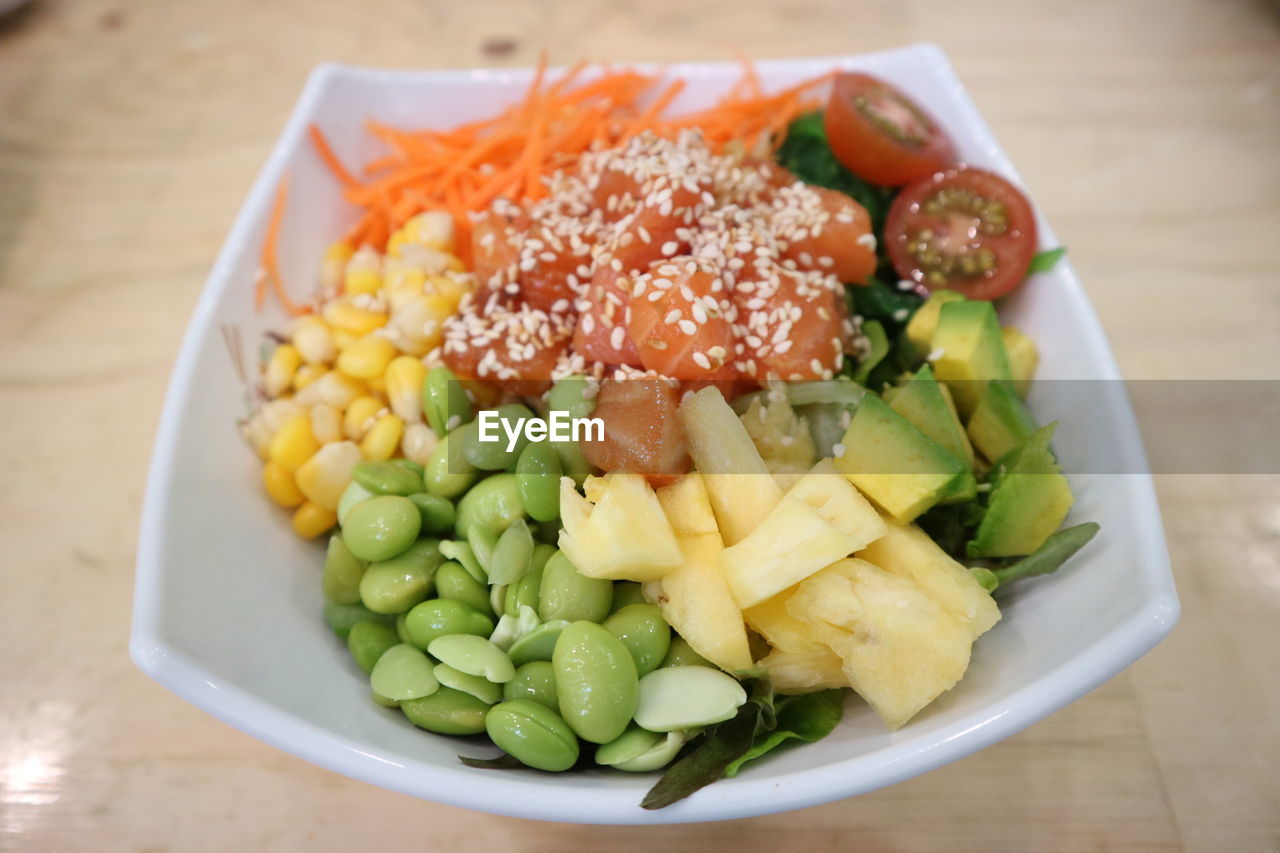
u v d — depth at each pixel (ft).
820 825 0.69
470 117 0.95
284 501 0.75
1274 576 0.78
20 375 0.89
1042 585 0.69
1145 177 0.98
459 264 0.84
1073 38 1.09
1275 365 0.87
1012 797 0.70
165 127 1.05
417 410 0.77
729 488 0.68
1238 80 1.05
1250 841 0.69
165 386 0.89
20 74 1.09
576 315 0.78
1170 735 0.72
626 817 0.59
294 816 0.70
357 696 0.67
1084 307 0.76
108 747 0.73
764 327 0.73
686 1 1.14
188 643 0.64
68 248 0.96
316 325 0.80
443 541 0.70
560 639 0.64
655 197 0.74
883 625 0.63
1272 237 0.94
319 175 0.89
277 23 1.14
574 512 0.66
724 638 0.64
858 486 0.69
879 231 0.89
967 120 0.89
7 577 0.80
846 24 1.11
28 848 0.70
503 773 0.62
